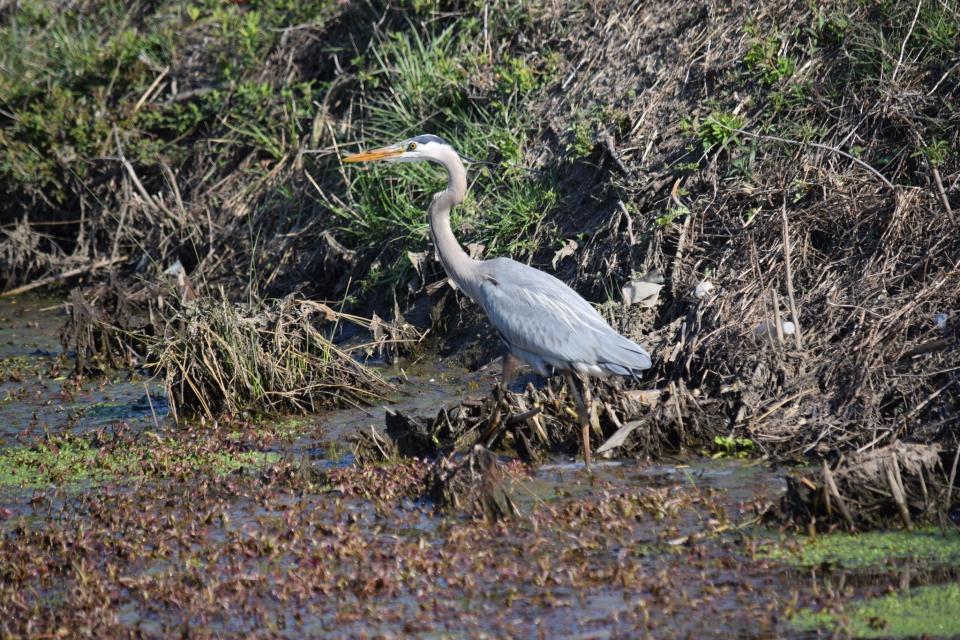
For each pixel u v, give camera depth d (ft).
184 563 30.37
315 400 43.80
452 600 27.68
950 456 32.58
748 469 34.81
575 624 26.23
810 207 43.27
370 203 54.29
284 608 27.73
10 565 30.35
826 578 27.96
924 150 42.96
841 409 35.91
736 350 38.99
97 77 67.51
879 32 48.08
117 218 62.85
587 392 37.04
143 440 40.55
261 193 59.93
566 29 57.26
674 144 48.93
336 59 61.82
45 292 62.69
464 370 46.32
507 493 32.24
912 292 38.96
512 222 49.83
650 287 43.52
